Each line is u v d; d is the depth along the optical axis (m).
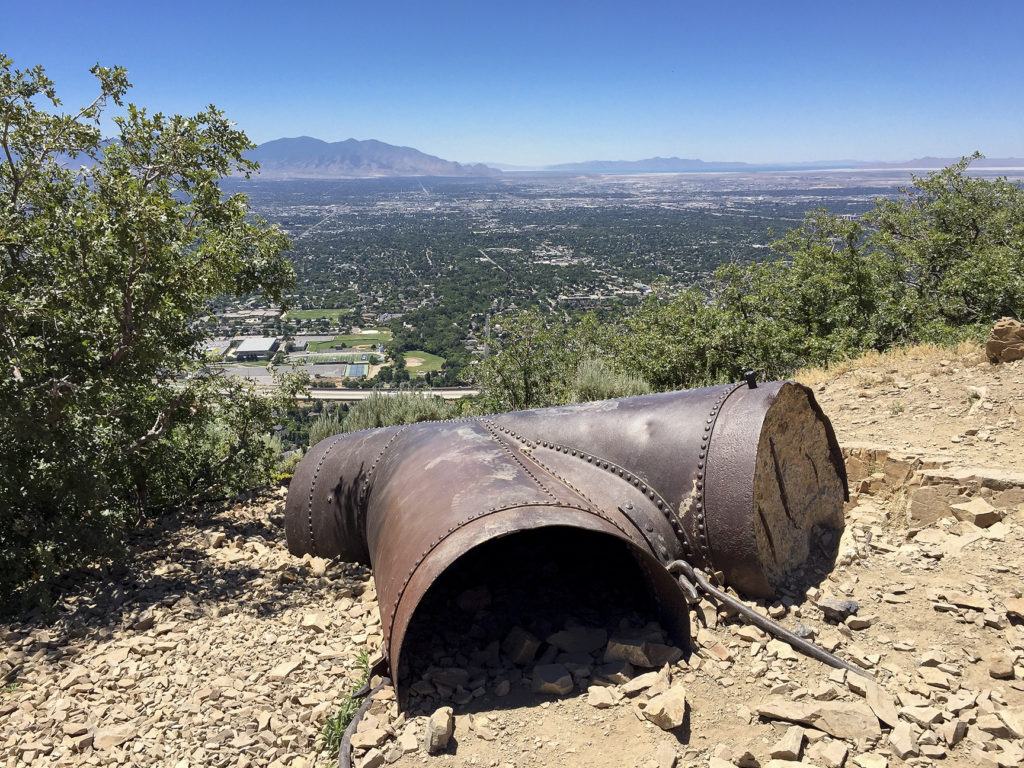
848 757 2.91
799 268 16.69
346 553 6.05
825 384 8.72
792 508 4.51
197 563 6.18
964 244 16.86
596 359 13.88
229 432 9.13
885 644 3.59
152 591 5.48
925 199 18.09
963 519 4.61
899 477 5.48
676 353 15.32
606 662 3.75
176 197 7.98
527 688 3.63
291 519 6.39
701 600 4.08
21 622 5.10
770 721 3.18
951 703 3.08
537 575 4.86
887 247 17.52
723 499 4.17
